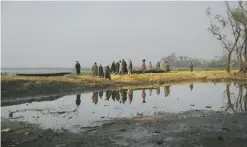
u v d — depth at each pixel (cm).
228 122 1359
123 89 2994
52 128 1267
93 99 2223
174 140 1055
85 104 1970
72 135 1140
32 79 2723
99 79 3453
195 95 2464
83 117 1515
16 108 1798
